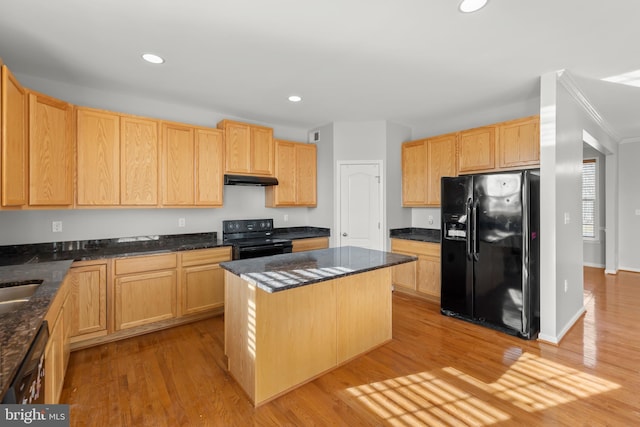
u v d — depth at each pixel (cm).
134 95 340
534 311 300
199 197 359
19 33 215
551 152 280
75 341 265
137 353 266
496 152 353
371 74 287
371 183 449
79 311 268
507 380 225
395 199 457
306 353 227
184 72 281
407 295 432
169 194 338
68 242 308
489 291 316
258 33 217
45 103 246
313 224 496
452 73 284
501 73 283
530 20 200
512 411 192
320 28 211
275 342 209
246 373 210
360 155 451
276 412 193
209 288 345
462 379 228
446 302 354
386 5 185
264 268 225
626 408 193
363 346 266
